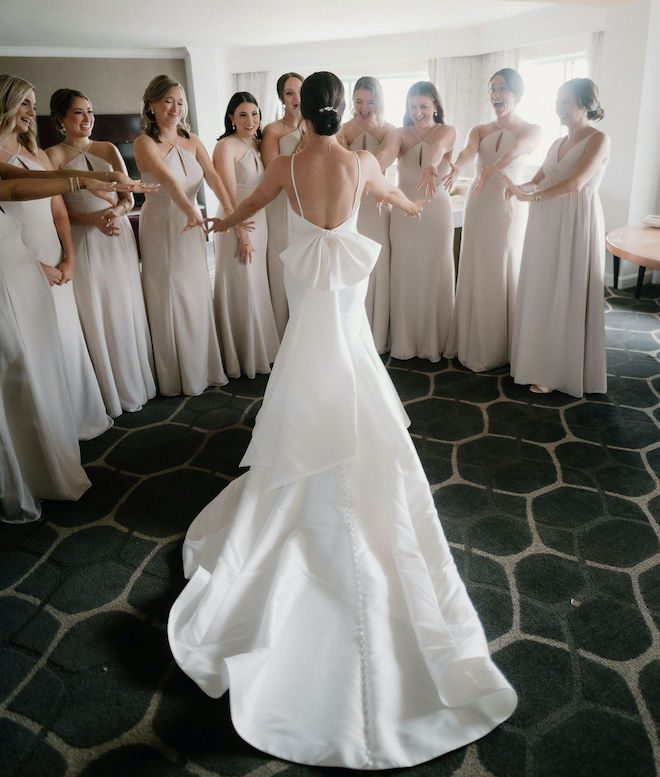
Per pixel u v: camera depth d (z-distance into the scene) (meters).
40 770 1.35
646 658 1.60
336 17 7.05
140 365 3.21
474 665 1.46
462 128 8.91
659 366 3.50
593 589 1.86
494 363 3.56
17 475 2.22
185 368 3.30
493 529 2.15
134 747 1.40
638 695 1.50
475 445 2.73
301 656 1.54
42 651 1.68
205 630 1.65
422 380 3.48
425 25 7.95
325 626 1.60
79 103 2.71
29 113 2.33
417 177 3.38
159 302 3.16
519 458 2.62
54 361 2.32
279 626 1.60
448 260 3.58
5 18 6.45
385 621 1.60
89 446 2.84
